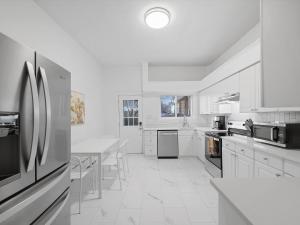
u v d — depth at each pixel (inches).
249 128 123.2
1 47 38.3
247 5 104.0
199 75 230.7
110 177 145.7
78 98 153.1
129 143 231.5
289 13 44.6
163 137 207.6
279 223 26.1
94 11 108.5
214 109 172.6
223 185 40.7
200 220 87.0
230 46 165.2
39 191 48.6
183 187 125.0
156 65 226.8
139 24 124.5
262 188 38.8
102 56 191.5
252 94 107.7
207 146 158.1
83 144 133.4
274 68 46.3
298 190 37.6
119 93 231.5
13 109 41.3
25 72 45.1
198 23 123.6
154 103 231.0
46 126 51.3
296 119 95.9
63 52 129.6
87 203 103.7
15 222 39.8
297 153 74.3
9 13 81.9
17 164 42.8
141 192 117.6
